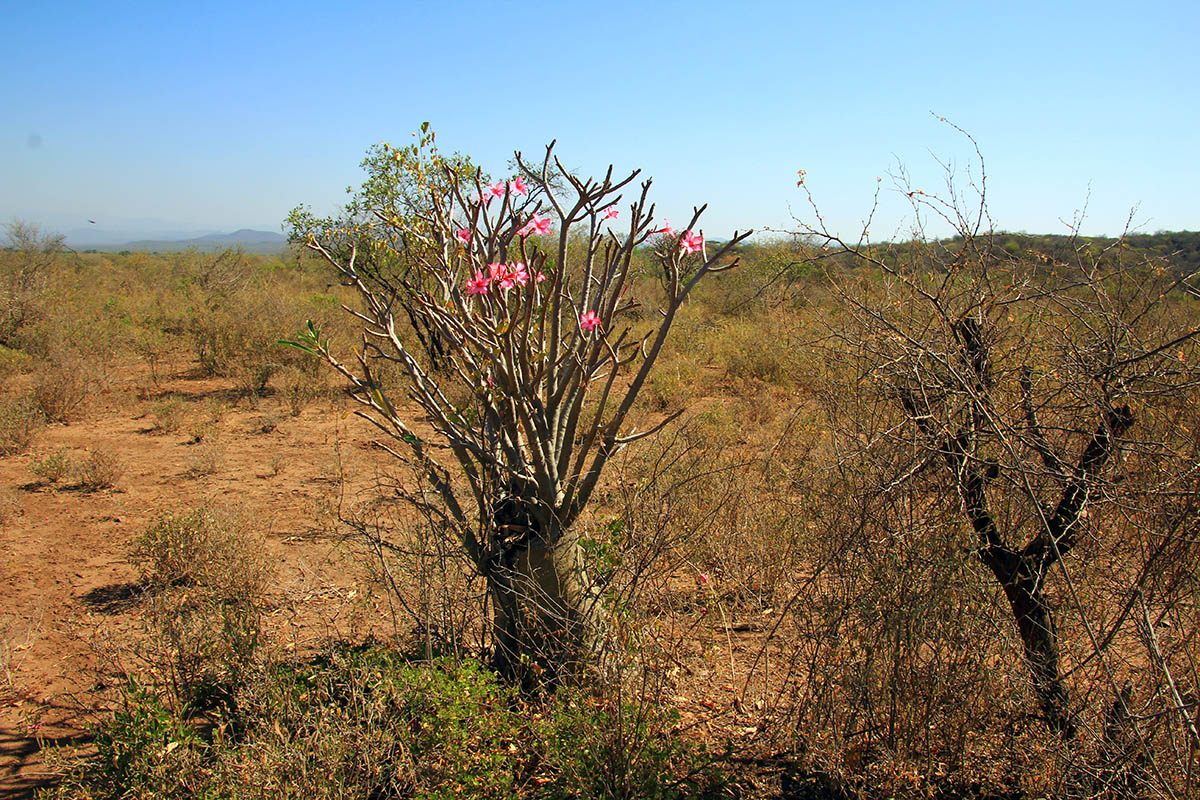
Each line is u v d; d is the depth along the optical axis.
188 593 4.33
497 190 3.04
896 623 2.54
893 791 2.57
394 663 3.08
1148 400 2.59
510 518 3.18
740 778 2.76
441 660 3.01
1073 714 2.48
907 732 2.62
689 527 3.99
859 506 2.66
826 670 2.74
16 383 10.73
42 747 3.16
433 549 3.67
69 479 6.86
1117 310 2.64
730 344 12.70
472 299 3.20
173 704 3.14
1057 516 2.61
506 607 3.15
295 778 2.48
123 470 7.07
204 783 2.63
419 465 3.40
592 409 7.93
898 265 2.80
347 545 5.03
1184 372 2.48
